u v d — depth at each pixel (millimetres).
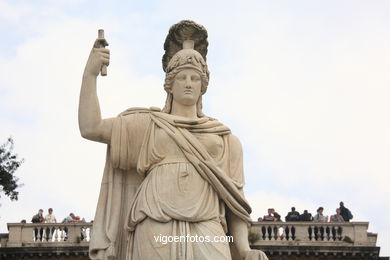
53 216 47375
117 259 13461
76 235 46375
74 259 46062
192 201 13109
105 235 13438
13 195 38719
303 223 46875
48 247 46000
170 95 14234
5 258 46094
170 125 13648
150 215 12992
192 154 13438
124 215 13680
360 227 47156
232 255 13625
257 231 46531
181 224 12938
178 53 14195
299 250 46219
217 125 13922
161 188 13180
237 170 13852
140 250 12938
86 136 13648
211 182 13391
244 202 13500
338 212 47688
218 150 13703
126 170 13867
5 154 38969
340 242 46875
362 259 46844
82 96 13617
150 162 13570
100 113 13680
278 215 47062
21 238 46469
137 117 13828
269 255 46156
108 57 13727
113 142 13641
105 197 13727
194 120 13750
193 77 14008
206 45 14656
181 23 14492
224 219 13391
